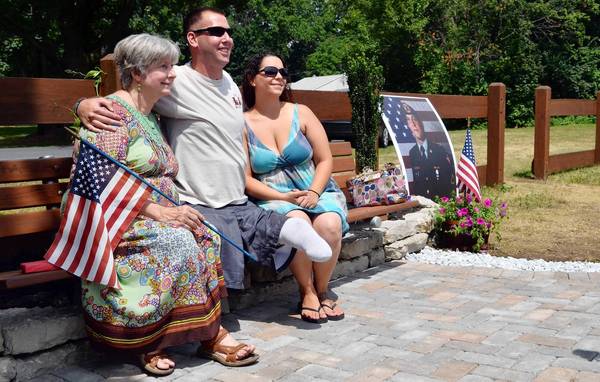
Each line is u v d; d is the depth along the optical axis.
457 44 30.11
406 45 30.19
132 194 3.19
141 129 3.34
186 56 29.86
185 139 3.83
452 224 6.16
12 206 3.55
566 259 5.82
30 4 23.28
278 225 3.79
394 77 31.03
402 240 5.84
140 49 3.35
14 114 3.60
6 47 30.27
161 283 3.16
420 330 3.79
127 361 3.37
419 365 3.22
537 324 3.85
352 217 4.76
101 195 3.12
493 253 6.08
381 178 5.38
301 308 4.09
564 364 3.20
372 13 30.48
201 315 3.30
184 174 3.87
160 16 26.45
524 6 28.80
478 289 4.72
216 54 3.79
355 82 6.11
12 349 3.08
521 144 17.62
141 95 3.44
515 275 5.12
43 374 3.19
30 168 3.63
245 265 4.25
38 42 24.73
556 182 10.63
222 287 3.63
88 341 3.39
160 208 3.29
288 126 4.33
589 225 7.23
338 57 49.16
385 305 4.34
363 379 3.06
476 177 6.53
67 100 3.81
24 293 4.07
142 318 3.12
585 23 32.31
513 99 29.34
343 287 4.84
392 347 3.50
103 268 3.03
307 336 3.72
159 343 3.21
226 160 3.90
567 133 21.77
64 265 3.03
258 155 4.27
